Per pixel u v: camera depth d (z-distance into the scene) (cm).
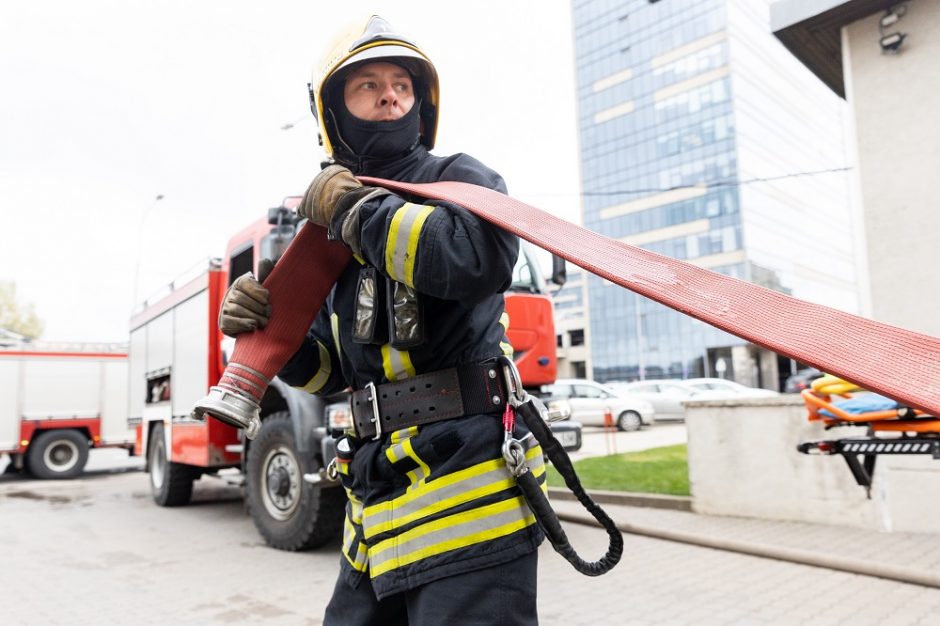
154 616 370
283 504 516
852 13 511
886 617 326
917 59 487
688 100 6141
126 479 1192
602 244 93
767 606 347
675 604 355
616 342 6209
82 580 452
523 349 550
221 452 638
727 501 561
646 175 6412
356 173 135
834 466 502
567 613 347
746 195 5822
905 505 470
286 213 516
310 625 348
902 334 67
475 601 108
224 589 418
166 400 772
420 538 112
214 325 642
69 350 1249
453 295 104
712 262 5934
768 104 6347
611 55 6694
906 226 487
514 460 113
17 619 373
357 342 123
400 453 117
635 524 530
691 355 5750
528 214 100
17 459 1202
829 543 449
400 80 131
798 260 6631
